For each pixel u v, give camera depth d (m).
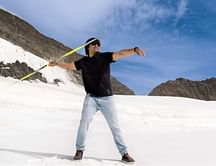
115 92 118.75
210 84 182.62
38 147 6.59
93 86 5.41
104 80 5.41
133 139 8.58
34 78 82.44
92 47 5.40
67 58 118.31
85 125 5.43
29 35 119.94
